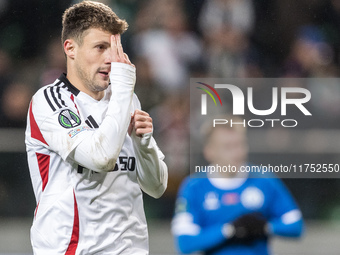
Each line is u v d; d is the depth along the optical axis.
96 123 9.45
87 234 9.15
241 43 21.25
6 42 20.30
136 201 9.69
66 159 8.99
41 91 9.53
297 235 12.70
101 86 9.42
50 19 20.62
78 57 9.45
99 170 8.83
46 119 9.15
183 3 21.59
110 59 9.27
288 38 21.30
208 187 12.96
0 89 19.83
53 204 9.19
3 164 17.33
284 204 12.88
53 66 20.28
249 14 21.44
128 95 9.03
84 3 9.61
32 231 9.42
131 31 21.17
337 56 21.09
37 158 9.42
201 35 21.36
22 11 20.48
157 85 20.36
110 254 9.21
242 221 12.50
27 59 20.25
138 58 20.94
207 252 12.62
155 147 9.70
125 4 21.44
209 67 20.95
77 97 9.51
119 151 8.87
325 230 17.69
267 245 12.63
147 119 9.35
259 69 20.95
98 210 9.20
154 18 21.36
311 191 18.08
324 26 21.50
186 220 12.71
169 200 17.67
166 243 17.28
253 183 12.98
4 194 17.23
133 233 9.54
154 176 9.84
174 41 21.08
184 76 20.75
